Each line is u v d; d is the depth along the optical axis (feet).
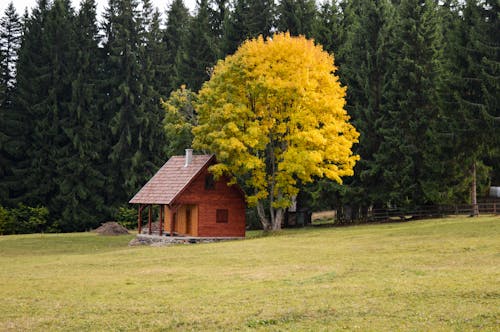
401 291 61.31
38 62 244.63
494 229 111.86
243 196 158.61
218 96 145.69
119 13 254.68
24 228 224.33
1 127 237.25
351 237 123.54
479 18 155.43
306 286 68.23
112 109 250.78
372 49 184.14
